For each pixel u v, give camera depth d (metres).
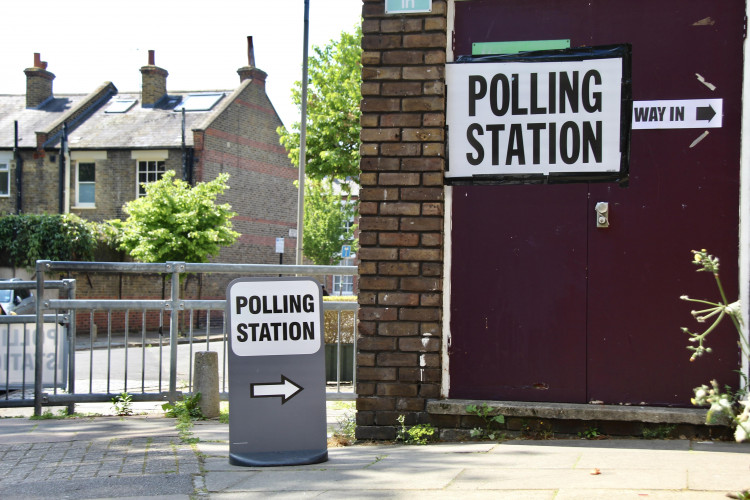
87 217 29.89
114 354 10.31
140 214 24.00
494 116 5.41
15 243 24.16
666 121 5.20
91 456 5.29
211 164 30.00
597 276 5.25
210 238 23.81
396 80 5.43
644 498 3.52
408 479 4.20
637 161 5.22
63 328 7.51
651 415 5.03
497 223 5.39
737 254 5.07
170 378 7.25
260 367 4.94
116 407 7.32
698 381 5.09
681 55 5.19
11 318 7.52
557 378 5.29
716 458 4.43
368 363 5.44
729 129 5.12
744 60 5.10
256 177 32.78
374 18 5.47
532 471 4.23
